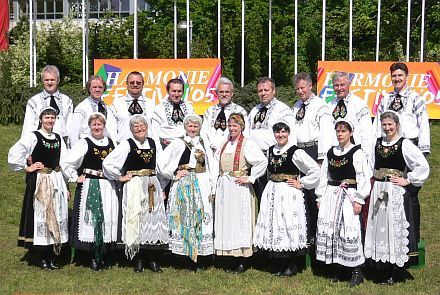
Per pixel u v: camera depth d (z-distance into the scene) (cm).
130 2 2036
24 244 620
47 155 618
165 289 573
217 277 609
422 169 566
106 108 676
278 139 611
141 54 1593
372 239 582
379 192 578
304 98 651
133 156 615
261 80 659
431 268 633
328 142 632
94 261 625
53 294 560
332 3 1716
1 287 575
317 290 568
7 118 1216
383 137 589
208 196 626
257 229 614
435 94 1138
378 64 1129
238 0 1531
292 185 605
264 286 580
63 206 623
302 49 1625
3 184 926
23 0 2191
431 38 1598
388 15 1606
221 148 632
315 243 632
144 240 614
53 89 664
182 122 658
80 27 1705
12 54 1507
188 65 1142
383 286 578
